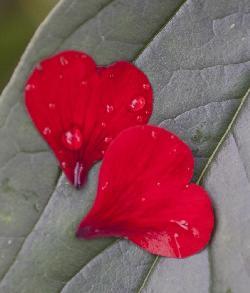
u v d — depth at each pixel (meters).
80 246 0.22
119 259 0.22
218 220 0.22
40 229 0.22
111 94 0.22
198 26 0.22
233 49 0.22
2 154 0.21
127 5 0.22
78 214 0.22
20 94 0.21
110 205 0.22
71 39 0.21
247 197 0.22
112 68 0.22
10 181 0.21
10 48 0.28
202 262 0.22
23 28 0.28
